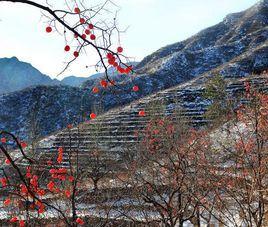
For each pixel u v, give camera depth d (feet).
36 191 16.15
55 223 38.14
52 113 253.03
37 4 10.57
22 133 224.53
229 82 169.17
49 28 12.42
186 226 50.01
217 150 33.73
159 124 47.06
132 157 54.13
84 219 48.85
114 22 11.80
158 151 41.83
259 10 438.81
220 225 32.09
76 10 11.53
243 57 262.47
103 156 77.05
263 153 25.93
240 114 33.30
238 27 424.87
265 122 28.76
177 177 31.01
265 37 343.87
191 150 33.91
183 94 179.11
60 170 19.99
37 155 59.31
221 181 28.45
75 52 11.71
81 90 268.62
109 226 44.39
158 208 33.14
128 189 45.75
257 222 25.66
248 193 24.79
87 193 56.90
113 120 144.66
